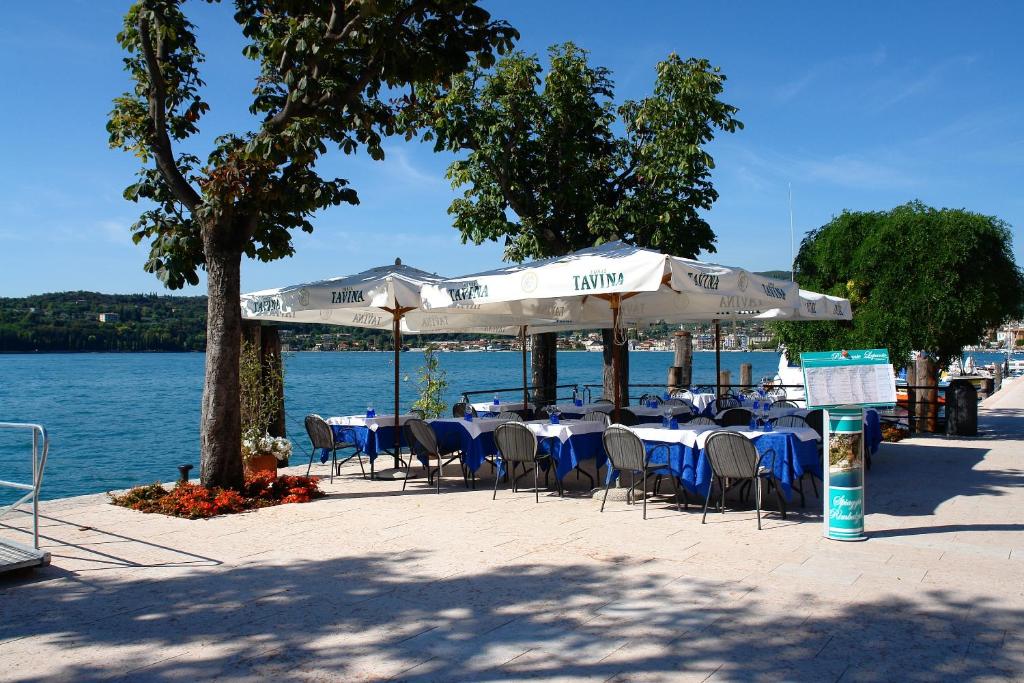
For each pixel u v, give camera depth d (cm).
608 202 1741
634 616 552
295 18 932
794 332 1983
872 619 541
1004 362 5316
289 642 508
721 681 443
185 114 1059
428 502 992
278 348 1323
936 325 1678
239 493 995
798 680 444
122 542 784
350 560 710
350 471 1284
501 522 869
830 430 771
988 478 1141
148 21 923
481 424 1081
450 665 470
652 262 825
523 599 593
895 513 895
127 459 2034
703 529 826
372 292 1048
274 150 902
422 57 967
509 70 1636
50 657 483
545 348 1850
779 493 889
